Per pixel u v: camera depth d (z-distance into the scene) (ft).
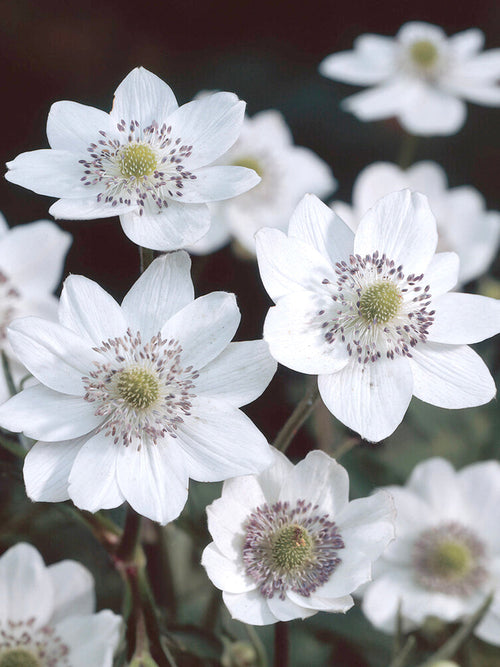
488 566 1.43
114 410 1.08
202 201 1.11
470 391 1.10
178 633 1.20
